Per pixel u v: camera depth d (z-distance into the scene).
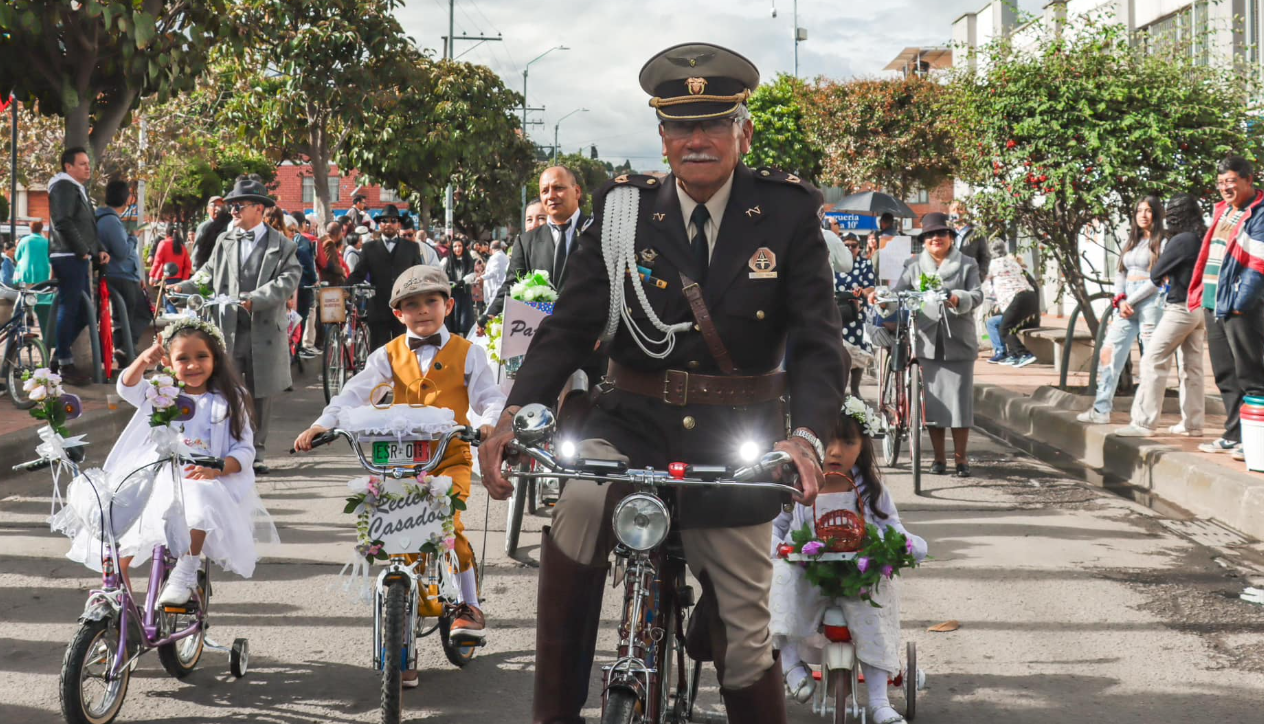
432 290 5.16
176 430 4.61
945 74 12.88
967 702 4.56
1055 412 11.09
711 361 3.18
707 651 3.26
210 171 44.34
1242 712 4.45
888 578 4.20
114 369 12.69
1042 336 16.31
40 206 59.28
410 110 36.56
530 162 50.44
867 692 4.35
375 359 5.27
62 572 6.24
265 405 9.16
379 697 4.59
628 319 3.17
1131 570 6.42
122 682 4.31
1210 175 11.23
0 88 13.39
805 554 4.07
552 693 3.12
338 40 24.22
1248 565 6.52
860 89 34.25
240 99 25.95
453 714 4.44
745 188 3.20
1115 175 11.30
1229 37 17.42
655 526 2.83
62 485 8.45
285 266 9.05
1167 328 9.48
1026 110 11.56
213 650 5.03
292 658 5.02
